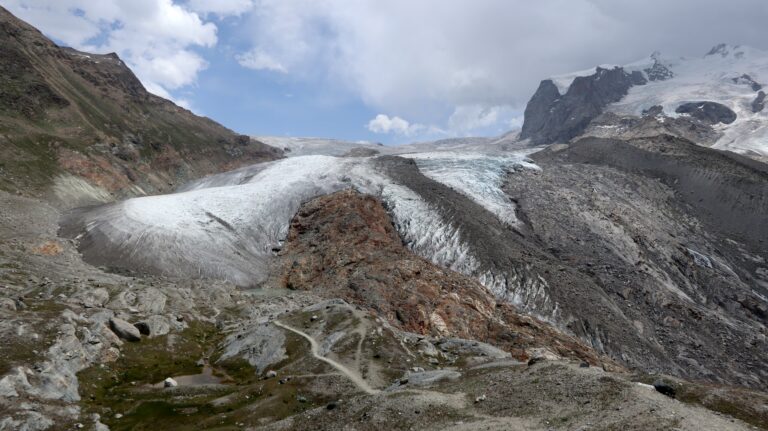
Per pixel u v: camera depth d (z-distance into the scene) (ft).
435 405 123.85
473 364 198.80
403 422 117.80
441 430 109.81
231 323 268.00
